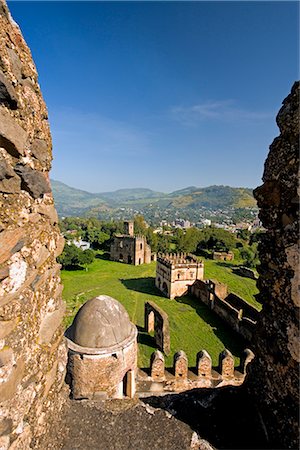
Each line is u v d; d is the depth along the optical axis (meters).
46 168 5.03
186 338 25.61
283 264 5.38
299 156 5.00
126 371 9.89
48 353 4.86
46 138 5.07
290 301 5.17
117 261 66.06
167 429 5.53
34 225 4.46
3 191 3.62
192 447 5.23
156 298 38.03
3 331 3.48
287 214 5.30
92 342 9.47
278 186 5.57
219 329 27.66
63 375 5.79
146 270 57.84
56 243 5.56
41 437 4.57
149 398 7.57
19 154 3.97
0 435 3.38
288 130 5.36
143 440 5.26
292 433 4.93
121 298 38.25
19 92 4.08
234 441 5.50
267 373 5.79
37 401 4.41
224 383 14.47
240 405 6.38
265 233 6.12
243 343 24.80
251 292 40.16
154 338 25.06
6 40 3.81
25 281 4.08
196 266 38.53
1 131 3.52
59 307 5.64
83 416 5.57
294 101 5.23
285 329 5.27
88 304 10.17
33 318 4.37
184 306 34.44
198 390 7.11
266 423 5.65
